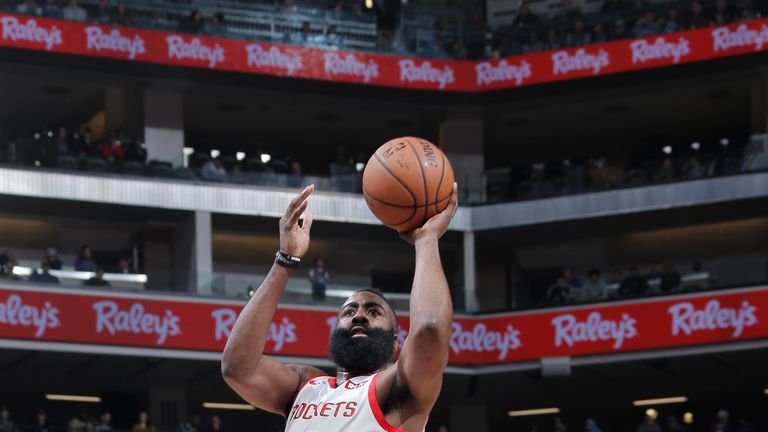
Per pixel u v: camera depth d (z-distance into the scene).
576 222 29.69
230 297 25.67
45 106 30.34
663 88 30.58
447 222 4.80
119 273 24.89
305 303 26.27
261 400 4.96
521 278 31.67
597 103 31.41
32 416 27.30
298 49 29.66
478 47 31.00
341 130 32.97
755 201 28.50
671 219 29.89
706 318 26.06
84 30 27.67
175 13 28.75
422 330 4.41
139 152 27.52
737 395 29.62
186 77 28.88
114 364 25.50
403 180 4.77
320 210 28.80
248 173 28.44
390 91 30.64
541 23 30.70
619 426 30.97
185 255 28.09
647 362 26.88
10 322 23.59
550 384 28.66
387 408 4.57
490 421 31.25
